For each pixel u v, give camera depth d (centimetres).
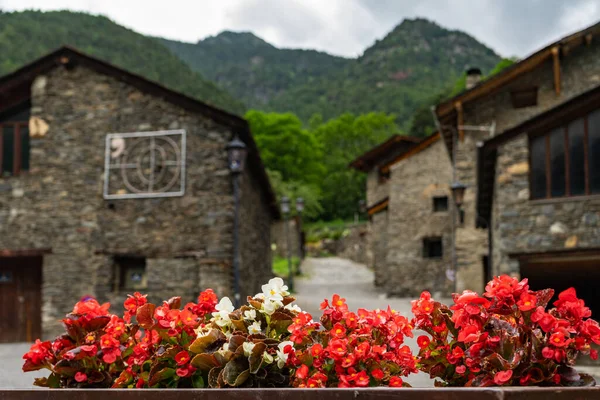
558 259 1051
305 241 4809
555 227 1046
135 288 1451
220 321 301
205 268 1407
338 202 6353
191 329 296
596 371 800
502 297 263
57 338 291
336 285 2853
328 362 275
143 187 1455
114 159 1476
